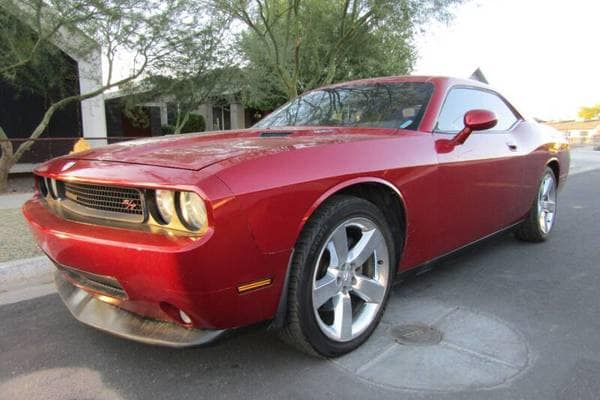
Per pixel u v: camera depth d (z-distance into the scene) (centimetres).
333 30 1168
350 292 253
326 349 236
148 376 236
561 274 377
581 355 248
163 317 212
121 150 253
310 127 320
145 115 1586
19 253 423
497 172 351
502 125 396
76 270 224
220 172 194
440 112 313
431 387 219
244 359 248
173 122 2162
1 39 875
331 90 381
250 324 212
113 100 1548
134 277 197
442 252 313
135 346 267
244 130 331
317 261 223
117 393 223
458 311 304
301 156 222
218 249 187
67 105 1266
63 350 265
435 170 284
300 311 221
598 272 383
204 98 1352
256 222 197
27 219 256
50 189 260
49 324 300
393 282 277
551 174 467
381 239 258
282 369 238
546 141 444
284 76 1078
